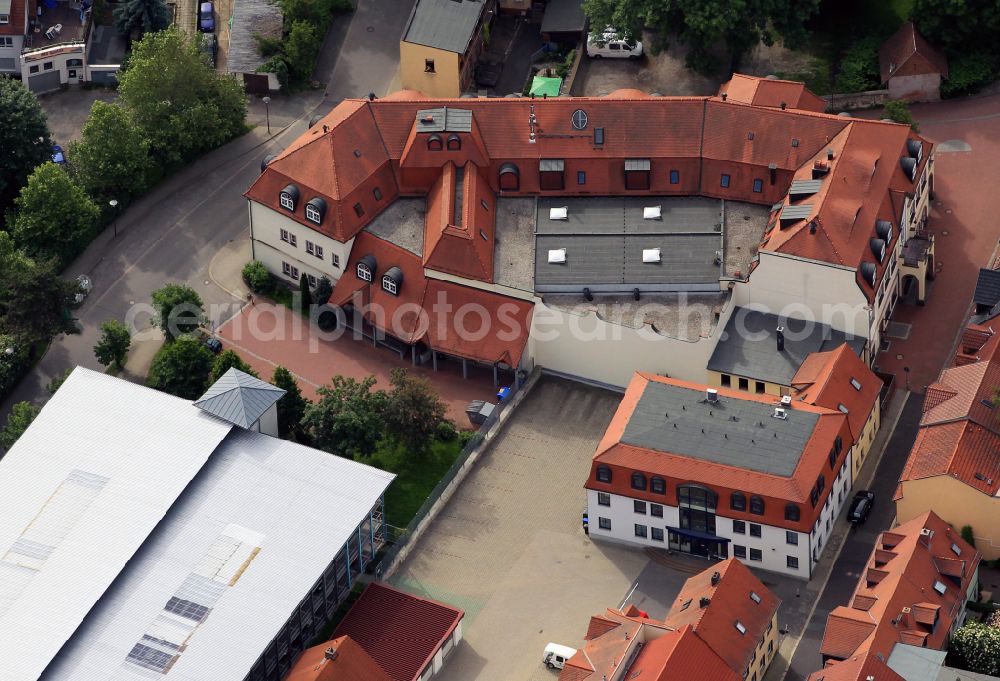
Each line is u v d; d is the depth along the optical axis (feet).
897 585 640.58
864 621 633.61
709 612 632.79
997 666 630.74
